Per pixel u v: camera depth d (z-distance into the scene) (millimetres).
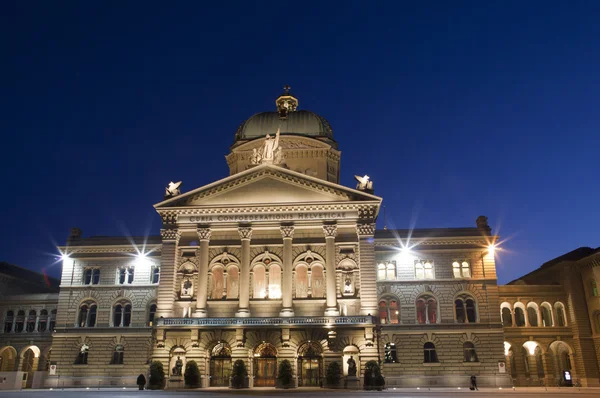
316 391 48500
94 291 70125
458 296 66625
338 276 58406
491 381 63062
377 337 55438
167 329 56344
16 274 85625
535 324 70625
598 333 67500
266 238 60750
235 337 55438
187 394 44219
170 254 60250
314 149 74375
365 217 59562
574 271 71125
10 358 75688
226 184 61750
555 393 46969
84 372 67062
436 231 69375
